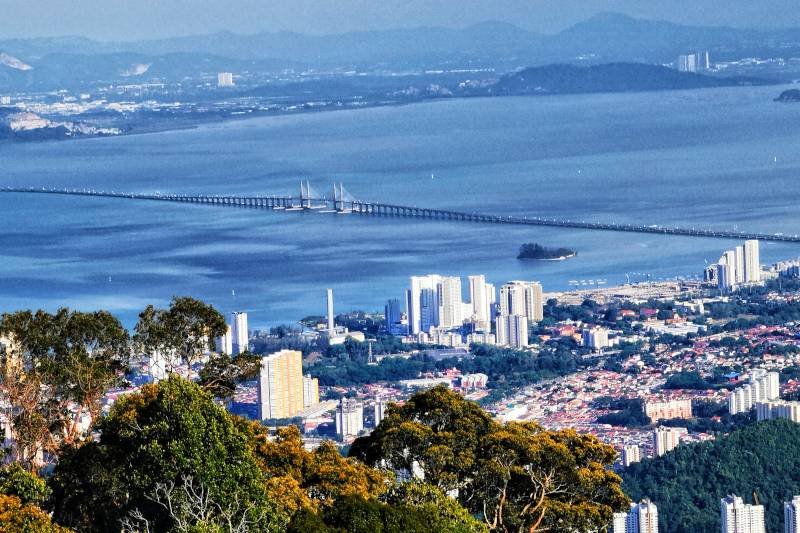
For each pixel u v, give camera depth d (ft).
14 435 398.83
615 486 386.32
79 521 345.92
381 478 367.66
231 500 325.21
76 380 400.88
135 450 338.34
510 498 382.83
